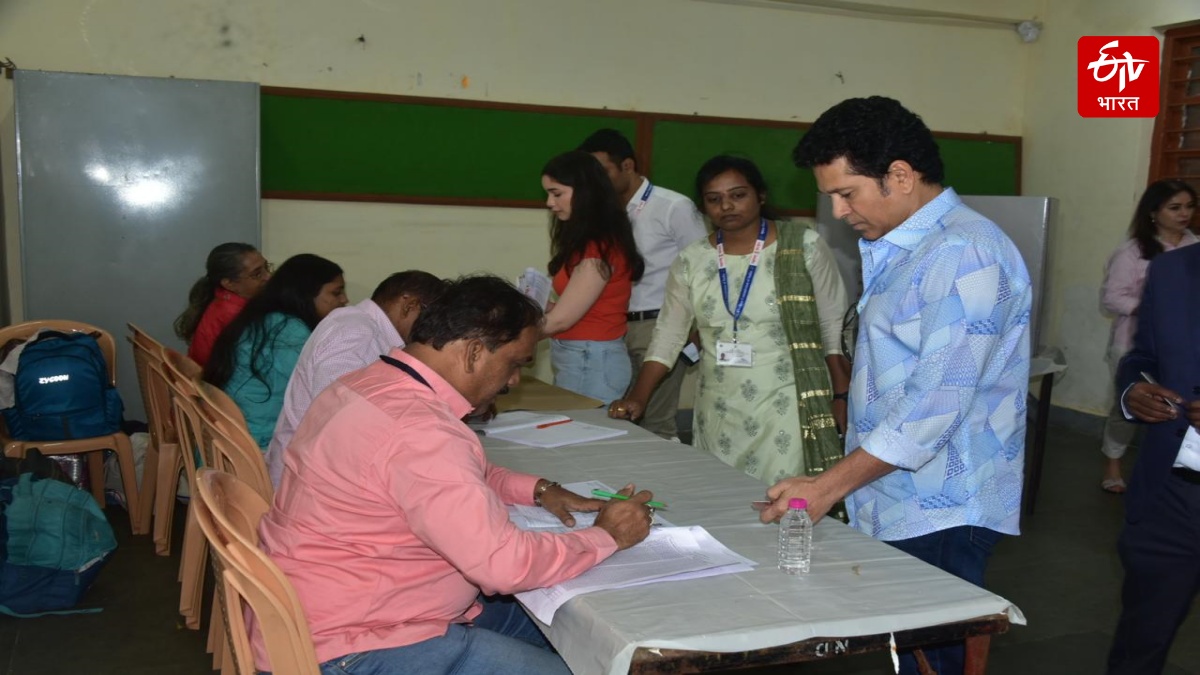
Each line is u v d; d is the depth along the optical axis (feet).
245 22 15.03
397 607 4.74
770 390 8.69
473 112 16.37
